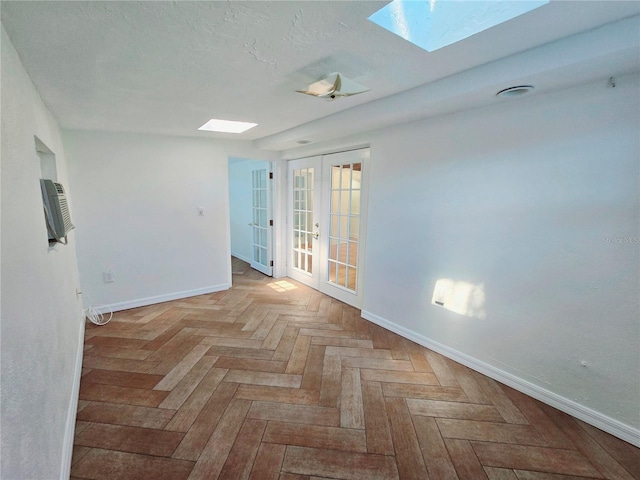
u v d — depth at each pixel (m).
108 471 1.47
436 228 2.48
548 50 1.46
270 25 1.22
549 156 1.82
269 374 2.26
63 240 1.93
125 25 1.19
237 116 2.69
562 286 1.84
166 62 1.55
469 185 2.22
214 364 2.38
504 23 1.27
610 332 1.68
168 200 3.63
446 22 1.42
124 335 2.84
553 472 1.50
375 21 1.21
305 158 4.18
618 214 1.61
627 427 1.66
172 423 1.77
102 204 3.23
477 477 1.47
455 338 2.45
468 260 2.29
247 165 5.59
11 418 0.86
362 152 3.24
